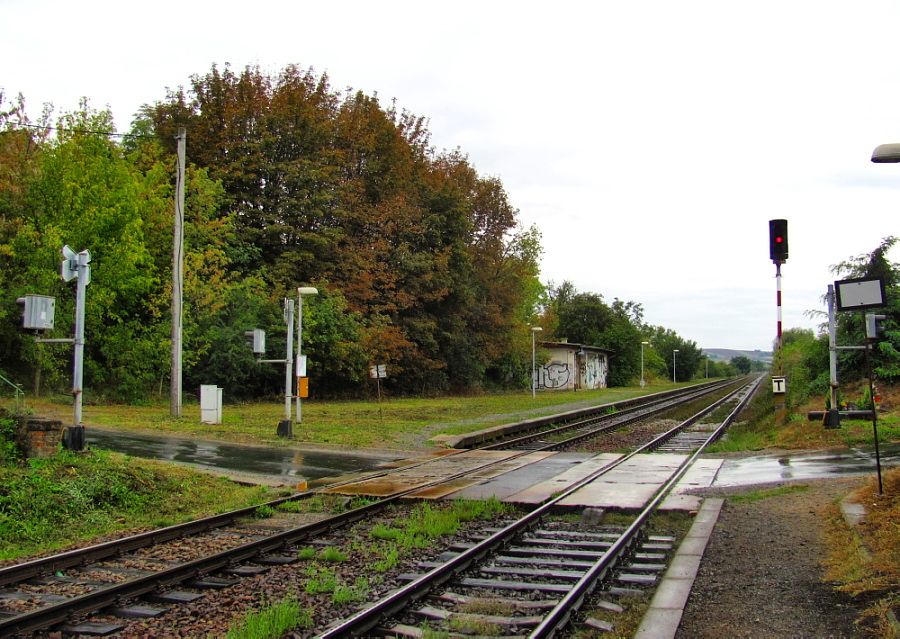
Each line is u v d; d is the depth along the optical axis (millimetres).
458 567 8570
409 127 56812
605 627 6777
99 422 23578
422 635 6461
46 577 8266
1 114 33875
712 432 27203
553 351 74062
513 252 61469
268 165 41625
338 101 49156
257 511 11867
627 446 22547
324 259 43781
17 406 13992
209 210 36625
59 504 11344
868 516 9891
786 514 11242
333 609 7309
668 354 128625
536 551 9508
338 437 22828
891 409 22312
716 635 6414
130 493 12609
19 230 29734
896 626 6047
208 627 6832
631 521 11461
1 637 6367
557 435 26609
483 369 58344
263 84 44094
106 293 30328
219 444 20453
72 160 30531
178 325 26141
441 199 50719
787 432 21469
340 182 45719
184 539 10203
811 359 29500
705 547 9438
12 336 29344
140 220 31188
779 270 23172
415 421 29656
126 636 6594
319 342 40469
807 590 7570
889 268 26250
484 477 15836
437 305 51312
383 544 10023
